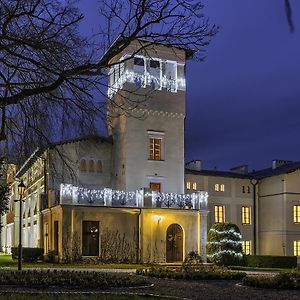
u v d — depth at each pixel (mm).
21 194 24250
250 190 44125
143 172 35844
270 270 30125
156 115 36688
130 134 35844
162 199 34125
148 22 10812
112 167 37281
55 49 11039
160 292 15852
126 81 35156
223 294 15633
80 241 31641
